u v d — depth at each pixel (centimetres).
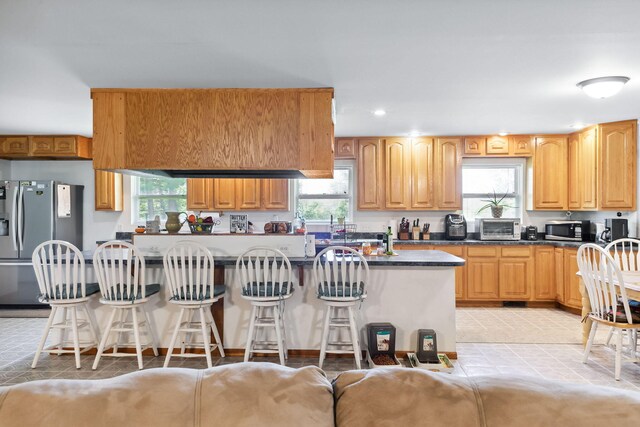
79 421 86
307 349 359
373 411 91
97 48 262
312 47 262
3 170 589
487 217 609
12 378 309
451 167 568
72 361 345
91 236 606
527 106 405
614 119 462
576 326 448
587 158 507
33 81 326
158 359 351
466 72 308
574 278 499
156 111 340
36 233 536
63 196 555
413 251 423
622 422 84
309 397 94
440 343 353
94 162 338
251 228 427
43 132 528
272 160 339
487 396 93
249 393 94
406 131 538
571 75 314
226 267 363
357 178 577
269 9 212
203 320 321
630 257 373
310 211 615
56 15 219
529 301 543
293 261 341
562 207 552
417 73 309
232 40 251
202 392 94
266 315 356
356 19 224
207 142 339
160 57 277
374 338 336
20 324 465
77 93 359
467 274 543
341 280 349
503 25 230
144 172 391
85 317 362
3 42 253
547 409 87
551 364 335
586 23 228
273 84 333
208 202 579
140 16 220
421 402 92
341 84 334
